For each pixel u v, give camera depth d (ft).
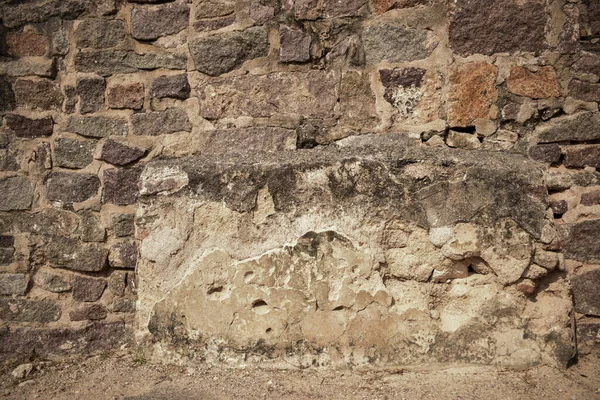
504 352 8.68
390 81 10.40
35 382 9.23
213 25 10.59
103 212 10.55
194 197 9.25
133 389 8.59
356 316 8.91
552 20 10.03
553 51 10.07
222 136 10.63
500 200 8.91
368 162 9.11
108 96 10.62
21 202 10.53
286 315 8.96
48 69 10.54
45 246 10.52
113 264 10.50
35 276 10.55
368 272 8.95
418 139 10.37
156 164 9.94
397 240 9.04
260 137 10.62
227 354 8.99
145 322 9.27
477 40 10.16
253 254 9.10
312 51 10.51
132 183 10.58
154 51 10.63
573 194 9.99
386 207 9.02
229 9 10.55
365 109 10.49
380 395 8.05
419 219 8.98
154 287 9.27
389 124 10.44
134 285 10.53
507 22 10.09
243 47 10.56
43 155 10.56
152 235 9.28
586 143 10.11
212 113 10.64
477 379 8.34
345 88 10.50
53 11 10.57
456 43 10.21
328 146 10.46
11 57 10.57
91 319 10.53
